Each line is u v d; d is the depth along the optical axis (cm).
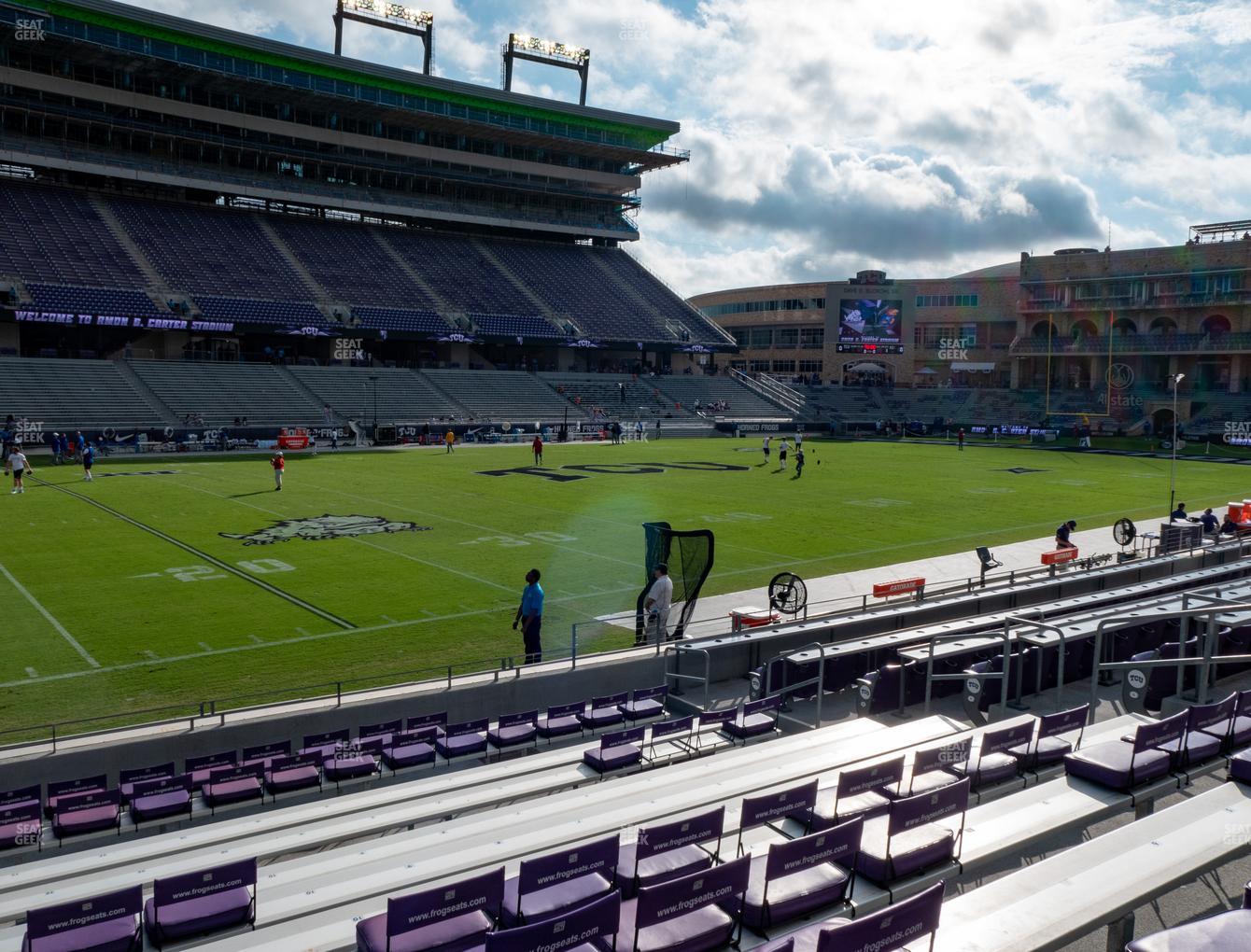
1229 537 2700
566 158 9544
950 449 6944
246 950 580
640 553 2639
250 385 6600
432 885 671
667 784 880
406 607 1998
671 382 8919
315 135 8219
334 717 1282
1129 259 8550
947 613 1750
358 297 7650
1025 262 9162
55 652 1638
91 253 6794
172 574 2273
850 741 1001
